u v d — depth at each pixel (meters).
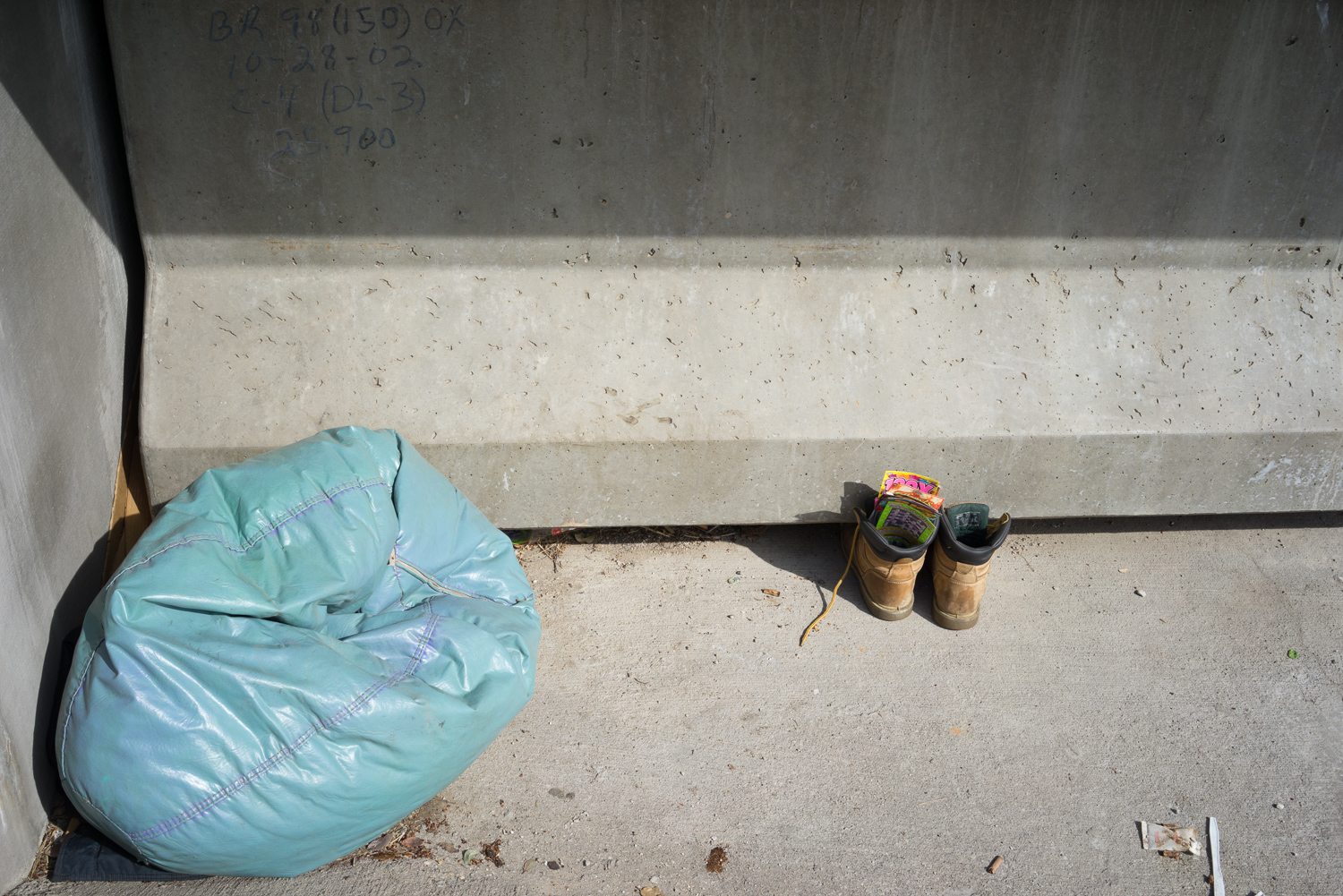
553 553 3.19
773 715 2.59
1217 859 2.21
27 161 2.17
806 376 2.98
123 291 2.75
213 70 2.59
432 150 2.75
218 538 2.09
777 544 3.29
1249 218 3.06
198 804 1.79
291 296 2.82
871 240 2.99
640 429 2.92
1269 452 3.10
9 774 1.94
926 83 2.80
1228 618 3.00
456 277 2.89
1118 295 3.09
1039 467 3.07
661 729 2.53
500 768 2.38
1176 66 2.83
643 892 2.08
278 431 2.79
